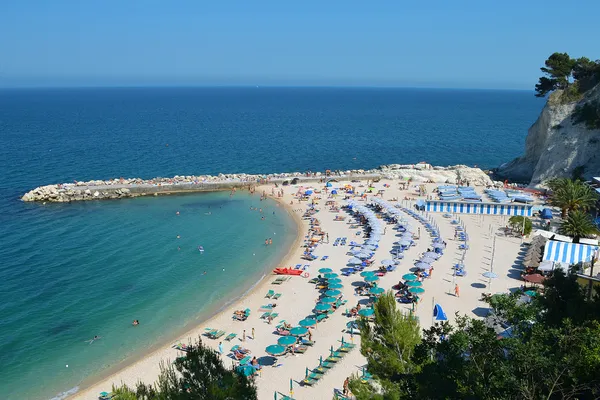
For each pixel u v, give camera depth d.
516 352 18.16
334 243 71.31
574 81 107.00
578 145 95.62
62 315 50.38
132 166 132.38
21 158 141.12
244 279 60.34
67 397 37.38
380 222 79.06
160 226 81.38
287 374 38.81
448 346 20.83
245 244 73.12
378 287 54.03
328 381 37.38
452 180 107.69
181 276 61.03
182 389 19.38
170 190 104.06
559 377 16.86
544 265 53.03
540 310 23.08
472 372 18.70
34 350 43.97
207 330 46.94
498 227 75.38
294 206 93.19
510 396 16.89
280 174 115.94
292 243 73.44
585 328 18.88
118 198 99.75
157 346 44.78
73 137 190.50
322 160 145.12
